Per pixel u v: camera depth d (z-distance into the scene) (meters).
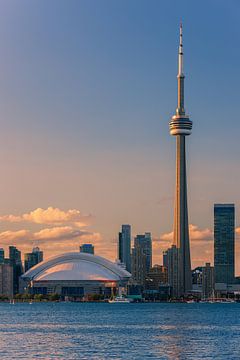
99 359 196.25
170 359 196.62
